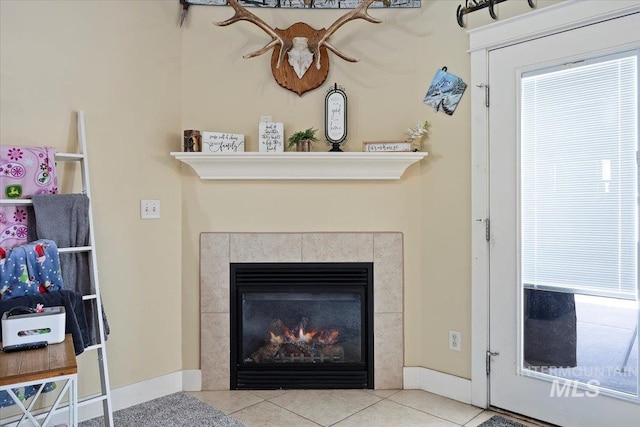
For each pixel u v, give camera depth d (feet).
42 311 5.75
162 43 8.73
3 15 6.88
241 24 9.09
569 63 7.09
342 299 9.26
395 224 9.09
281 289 9.11
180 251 9.05
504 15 7.82
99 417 7.80
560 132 7.23
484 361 8.11
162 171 8.77
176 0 8.93
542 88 7.41
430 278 8.90
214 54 9.07
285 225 9.08
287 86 9.10
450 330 8.61
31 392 6.62
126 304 8.27
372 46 9.11
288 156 8.45
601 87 6.81
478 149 8.12
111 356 8.09
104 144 7.95
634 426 6.59
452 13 8.52
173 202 8.94
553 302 7.38
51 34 7.34
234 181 9.02
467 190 8.33
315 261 9.05
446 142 8.63
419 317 9.07
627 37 6.54
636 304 6.56
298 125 9.16
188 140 8.63
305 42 9.05
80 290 7.25
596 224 6.91
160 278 8.75
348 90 9.13
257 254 9.04
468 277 8.33
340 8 9.12
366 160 8.55
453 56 8.52
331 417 7.79
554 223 7.34
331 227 9.09
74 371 4.87
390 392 8.88
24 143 7.07
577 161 7.07
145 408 8.17
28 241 6.91
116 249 8.13
